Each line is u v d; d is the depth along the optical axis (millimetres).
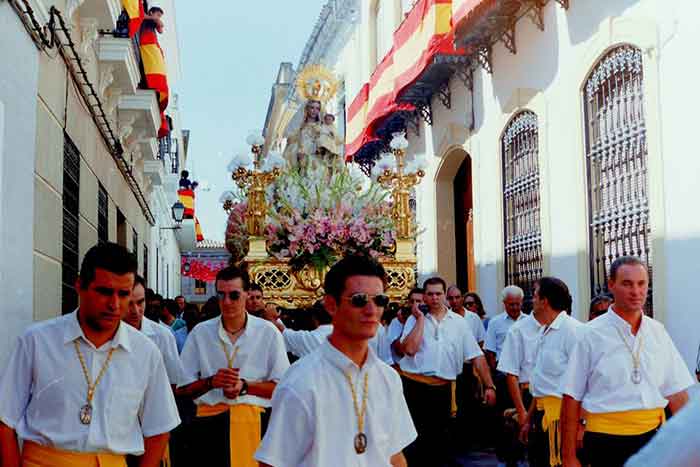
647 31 8500
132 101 11930
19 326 5949
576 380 4953
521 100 11992
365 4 21219
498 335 9539
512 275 12859
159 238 25188
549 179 11141
